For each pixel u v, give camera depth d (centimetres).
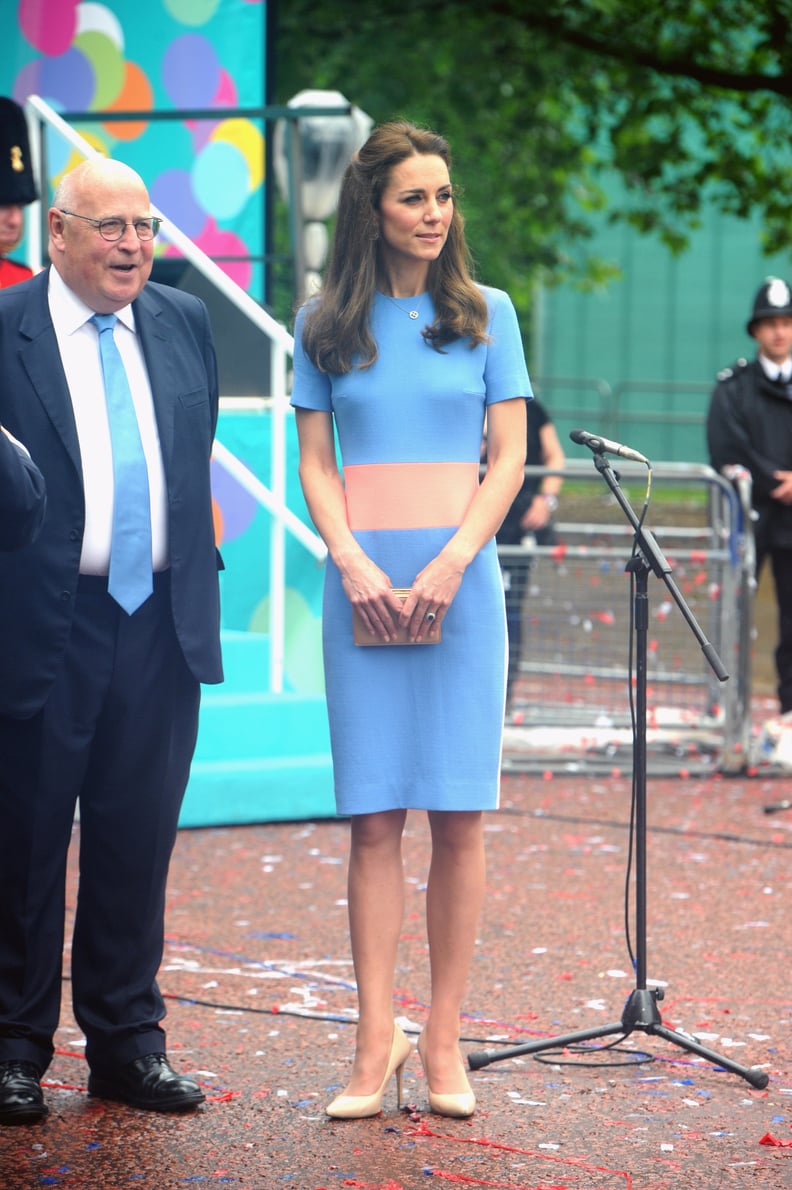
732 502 3144
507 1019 1738
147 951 1503
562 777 3173
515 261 8325
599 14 6631
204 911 2162
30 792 1443
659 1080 1559
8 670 1409
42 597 1405
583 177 8006
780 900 2239
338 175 4066
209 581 1474
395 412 1458
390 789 1462
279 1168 1335
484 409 1494
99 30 3706
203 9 3675
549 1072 1584
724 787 3070
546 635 3319
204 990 1828
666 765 3206
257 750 2742
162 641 1466
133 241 1388
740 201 7088
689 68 6462
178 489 1448
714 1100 1505
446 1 6825
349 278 1458
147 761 1469
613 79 6981
